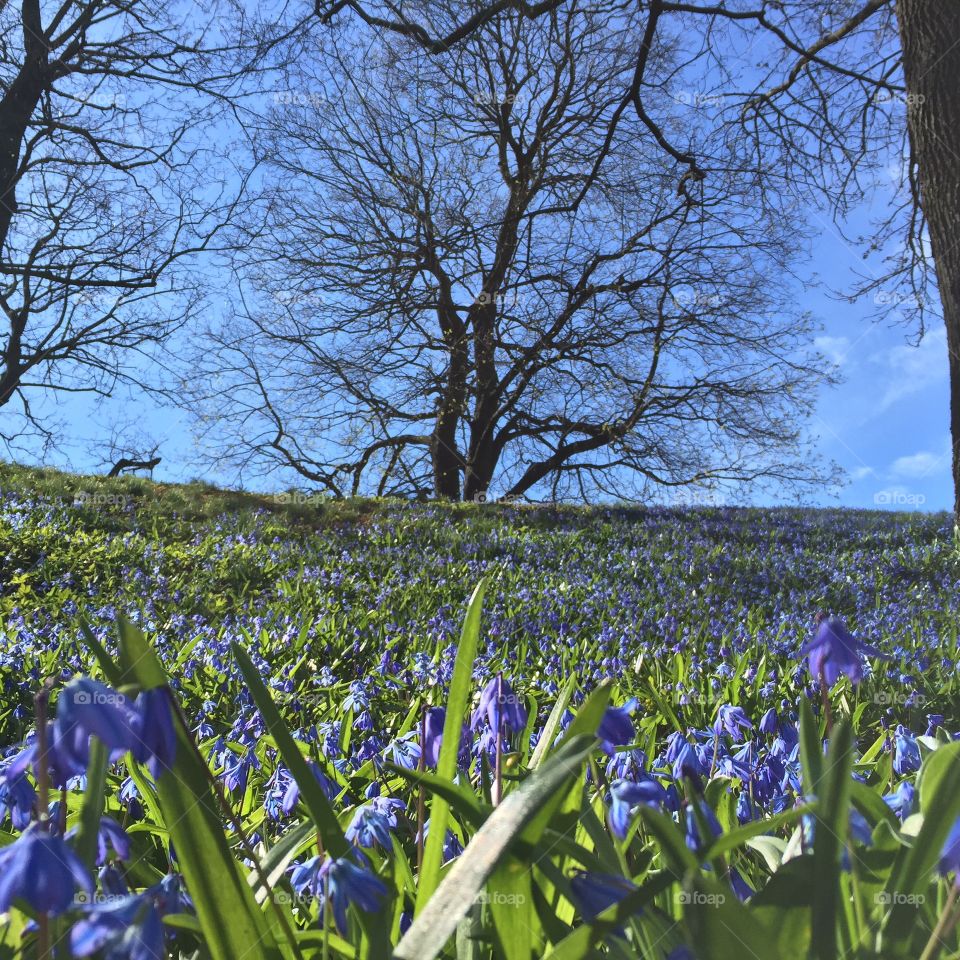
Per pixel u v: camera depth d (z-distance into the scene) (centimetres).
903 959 115
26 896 93
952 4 895
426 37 1377
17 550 1098
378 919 121
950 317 958
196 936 136
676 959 103
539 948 119
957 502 1105
